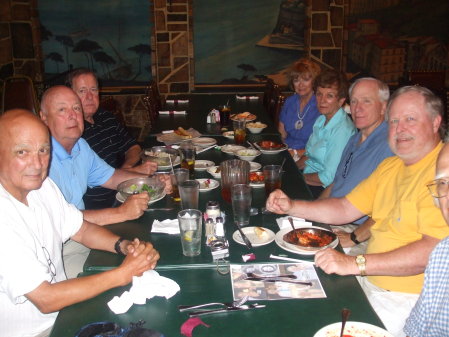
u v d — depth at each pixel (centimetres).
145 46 537
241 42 537
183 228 150
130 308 126
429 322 121
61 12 521
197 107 415
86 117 279
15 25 513
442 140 169
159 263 148
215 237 159
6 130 133
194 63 542
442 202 117
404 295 161
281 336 113
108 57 538
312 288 134
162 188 204
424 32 529
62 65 537
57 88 205
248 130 328
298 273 141
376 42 532
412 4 521
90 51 535
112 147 298
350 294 131
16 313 141
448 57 534
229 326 117
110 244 160
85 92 269
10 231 131
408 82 400
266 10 529
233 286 135
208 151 279
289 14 529
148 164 244
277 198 181
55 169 202
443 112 166
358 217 192
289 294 131
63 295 128
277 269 144
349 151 241
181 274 142
